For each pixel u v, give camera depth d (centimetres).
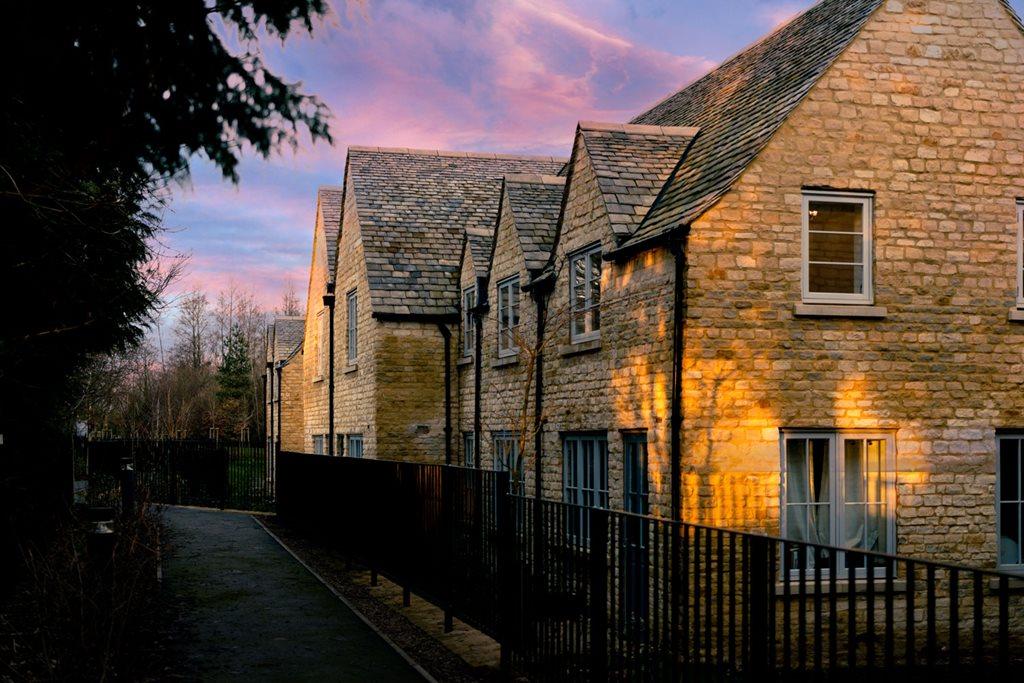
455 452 1964
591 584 688
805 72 1186
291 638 977
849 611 450
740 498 1059
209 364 6216
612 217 1241
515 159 2431
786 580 501
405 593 1189
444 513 1038
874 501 1102
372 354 1967
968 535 1111
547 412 1464
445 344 1978
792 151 1105
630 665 639
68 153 711
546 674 774
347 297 2273
